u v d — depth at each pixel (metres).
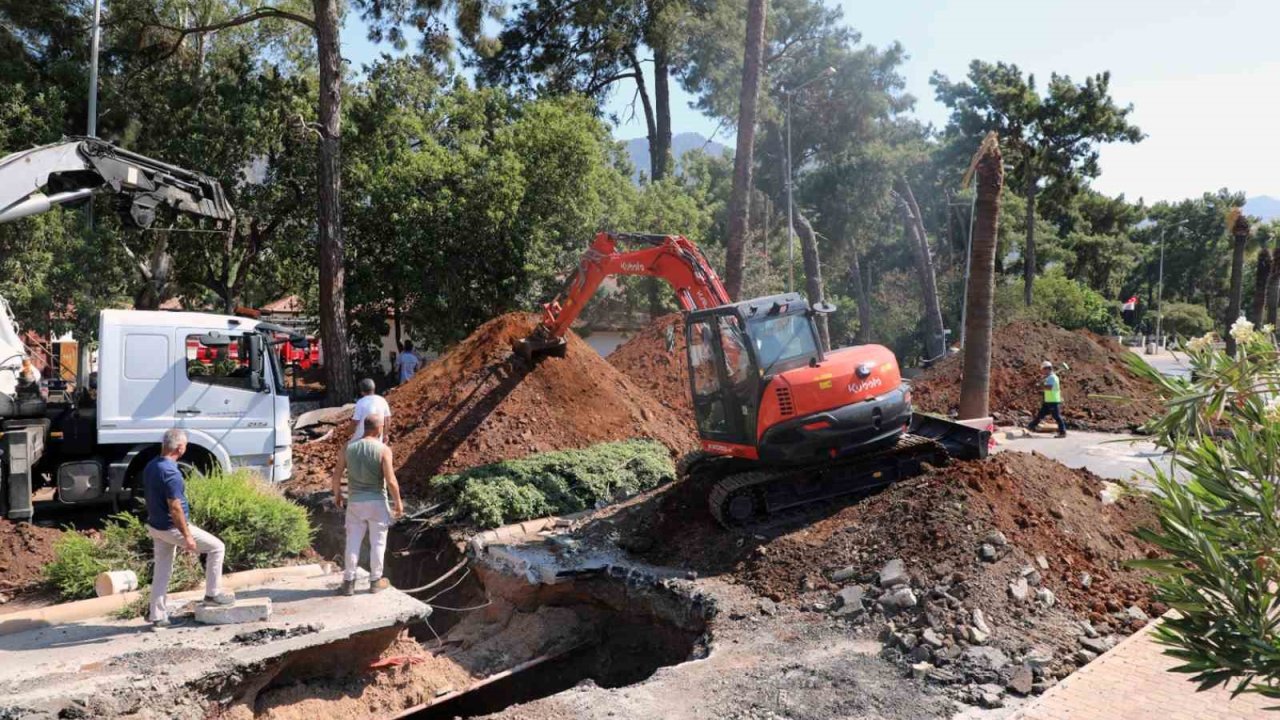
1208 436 3.91
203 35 27.91
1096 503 10.30
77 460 11.38
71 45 24.88
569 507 12.45
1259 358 3.90
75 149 10.57
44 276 19.41
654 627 9.91
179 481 7.74
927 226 48.31
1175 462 3.87
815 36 37.84
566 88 37.00
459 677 8.96
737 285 20.11
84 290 20.45
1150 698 6.46
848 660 7.61
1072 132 45.12
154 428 11.39
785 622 8.55
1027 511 9.44
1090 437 18.36
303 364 28.33
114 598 8.27
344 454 8.78
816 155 40.66
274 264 29.48
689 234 31.31
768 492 10.77
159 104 25.69
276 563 9.88
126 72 25.64
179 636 7.58
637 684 7.47
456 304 24.14
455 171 23.88
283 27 29.81
